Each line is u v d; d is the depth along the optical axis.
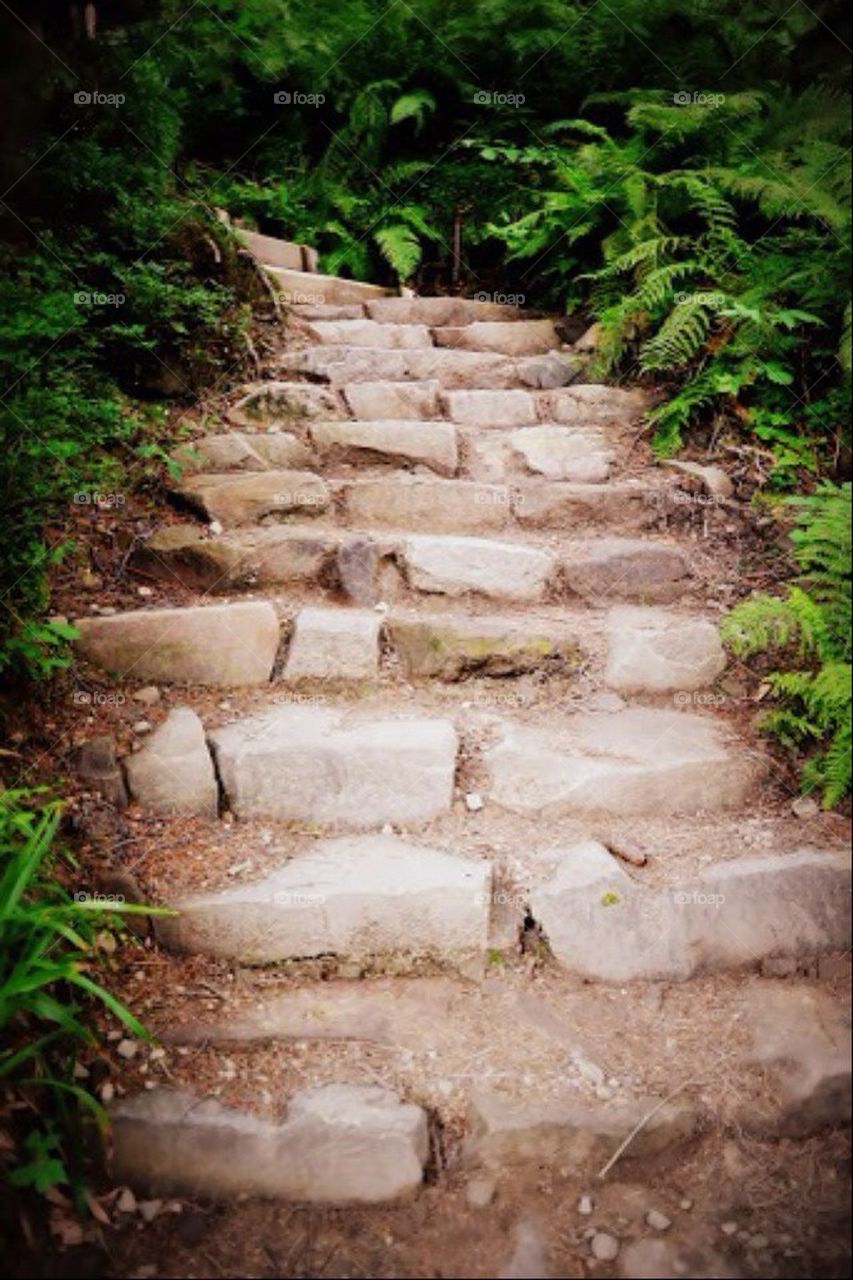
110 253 4.27
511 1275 1.72
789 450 3.54
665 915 2.25
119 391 4.03
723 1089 1.98
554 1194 1.85
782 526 3.32
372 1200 1.83
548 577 3.27
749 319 3.63
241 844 2.46
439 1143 1.91
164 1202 1.83
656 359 3.89
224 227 4.79
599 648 3.01
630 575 3.26
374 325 4.96
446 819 2.53
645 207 4.43
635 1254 1.75
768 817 2.53
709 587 3.23
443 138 6.28
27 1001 1.87
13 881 2.04
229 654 2.95
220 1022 2.11
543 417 4.18
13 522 2.98
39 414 3.33
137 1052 2.04
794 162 3.99
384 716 2.80
